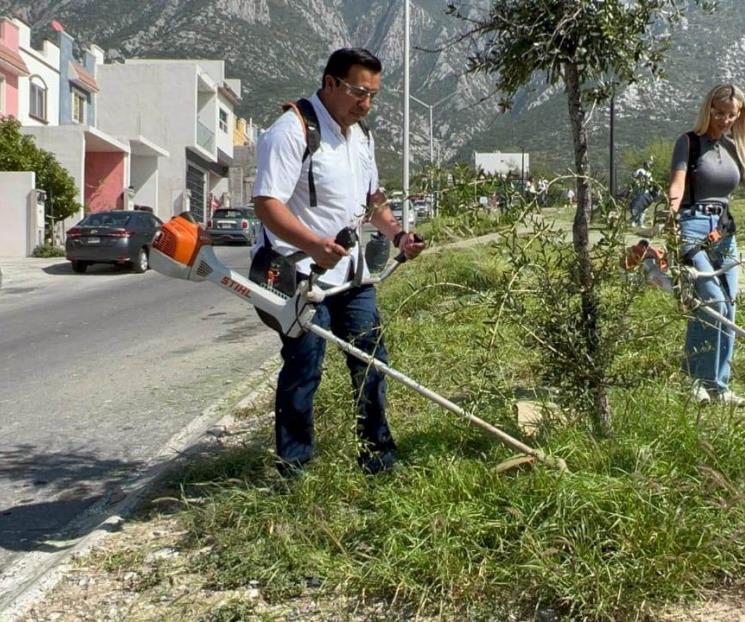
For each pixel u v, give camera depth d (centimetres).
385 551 330
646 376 444
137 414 654
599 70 438
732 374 598
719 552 311
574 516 326
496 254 407
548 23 429
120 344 991
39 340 1052
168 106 4097
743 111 526
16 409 690
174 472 466
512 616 298
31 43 3466
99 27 19425
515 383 518
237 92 5444
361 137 413
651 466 360
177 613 317
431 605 308
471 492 362
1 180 2384
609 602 290
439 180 400
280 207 370
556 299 400
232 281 378
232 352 897
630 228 405
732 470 374
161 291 1527
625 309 404
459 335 651
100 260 1856
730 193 533
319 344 396
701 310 483
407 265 1197
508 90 462
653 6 432
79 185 2914
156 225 1986
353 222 398
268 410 599
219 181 5022
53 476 514
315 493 377
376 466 407
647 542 310
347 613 308
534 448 396
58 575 352
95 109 3919
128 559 361
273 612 312
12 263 2169
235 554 348
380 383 408
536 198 395
